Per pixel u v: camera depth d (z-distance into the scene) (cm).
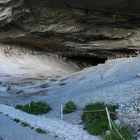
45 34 4559
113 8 3769
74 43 4816
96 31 4406
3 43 5056
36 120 2258
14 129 1911
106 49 4906
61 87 4119
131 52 4903
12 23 4372
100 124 1789
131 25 4222
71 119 2298
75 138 1638
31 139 1623
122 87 2889
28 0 3888
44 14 4088
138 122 1794
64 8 3966
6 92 4247
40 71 5062
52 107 2936
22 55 5131
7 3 3978
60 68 5269
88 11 3978
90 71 4416
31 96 4059
